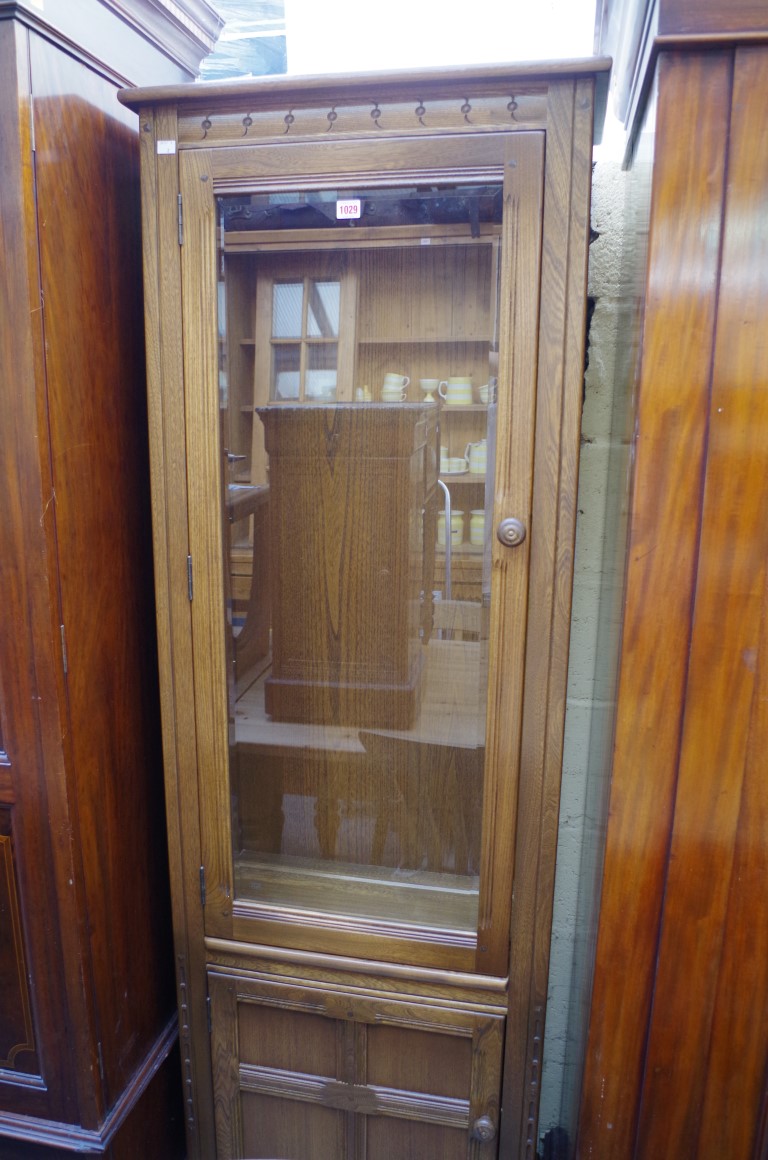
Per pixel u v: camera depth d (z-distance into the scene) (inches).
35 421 34.1
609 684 37.2
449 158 33.4
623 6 36.6
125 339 41.6
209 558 38.9
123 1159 42.6
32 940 39.7
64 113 35.0
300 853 43.8
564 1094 51.4
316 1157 45.0
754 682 30.3
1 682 37.0
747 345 28.2
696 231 27.8
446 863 41.9
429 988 41.0
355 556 39.8
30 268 33.1
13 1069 41.8
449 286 36.0
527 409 34.5
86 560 38.6
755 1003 32.7
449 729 40.4
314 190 35.1
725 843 31.7
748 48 26.4
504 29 49.4
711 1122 34.3
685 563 30.0
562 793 50.2
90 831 39.8
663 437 29.3
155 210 36.1
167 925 48.9
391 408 37.9
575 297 33.4
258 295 37.6
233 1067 44.6
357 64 52.5
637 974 33.7
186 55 47.0
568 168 32.6
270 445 39.3
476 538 37.8
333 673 41.3
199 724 40.8
